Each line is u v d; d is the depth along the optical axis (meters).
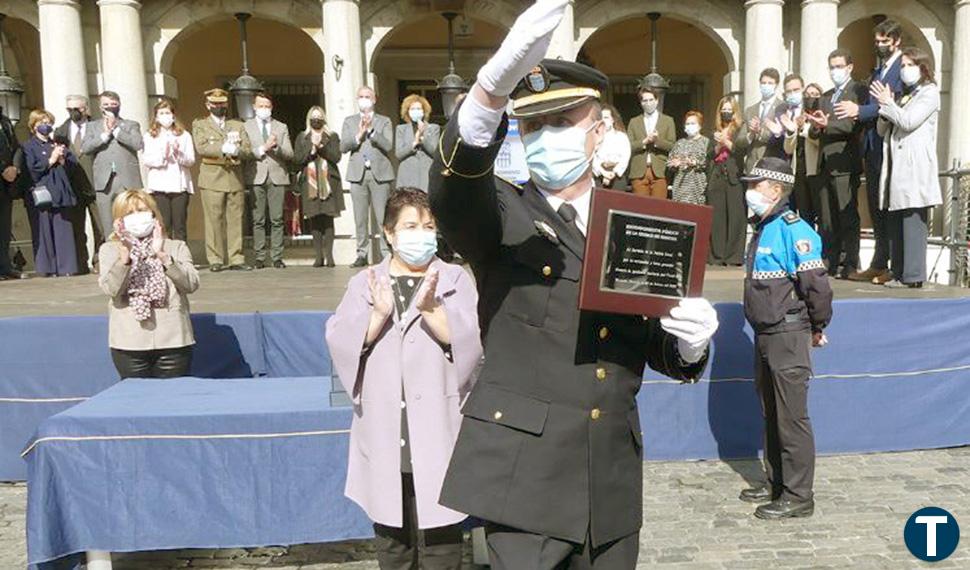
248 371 5.34
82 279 8.48
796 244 4.25
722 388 5.44
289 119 13.62
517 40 1.65
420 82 13.55
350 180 9.04
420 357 3.12
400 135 8.97
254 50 13.41
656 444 5.43
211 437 3.63
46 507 3.49
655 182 9.42
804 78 10.27
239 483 3.66
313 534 3.71
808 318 4.36
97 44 10.35
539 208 2.06
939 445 5.61
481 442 2.04
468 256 2.04
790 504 4.43
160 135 8.64
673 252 1.97
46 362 5.18
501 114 1.76
